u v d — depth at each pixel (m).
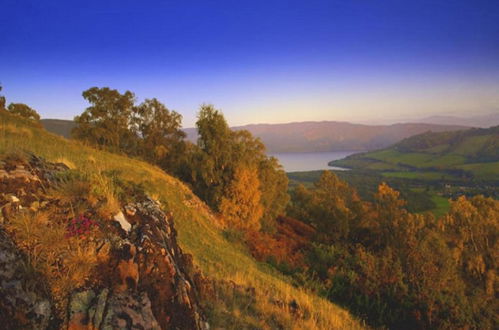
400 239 22.27
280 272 13.98
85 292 2.89
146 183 13.91
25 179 3.78
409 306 12.14
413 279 14.10
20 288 2.58
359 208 31.94
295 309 6.89
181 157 27.84
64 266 2.96
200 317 3.91
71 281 2.86
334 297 12.88
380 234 27.67
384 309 12.20
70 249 3.11
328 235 29.78
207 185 22.28
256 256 15.98
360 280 13.51
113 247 3.37
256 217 21.70
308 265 16.22
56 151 10.41
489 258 33.56
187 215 14.30
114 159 18.75
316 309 8.00
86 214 3.65
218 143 22.50
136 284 3.20
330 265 15.91
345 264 15.48
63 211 3.57
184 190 18.83
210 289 5.26
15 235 2.94
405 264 16.16
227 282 6.86
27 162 4.22
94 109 31.69
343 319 8.73
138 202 4.75
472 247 35.28
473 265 31.42
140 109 36.78
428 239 19.42
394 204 28.36
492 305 14.21
